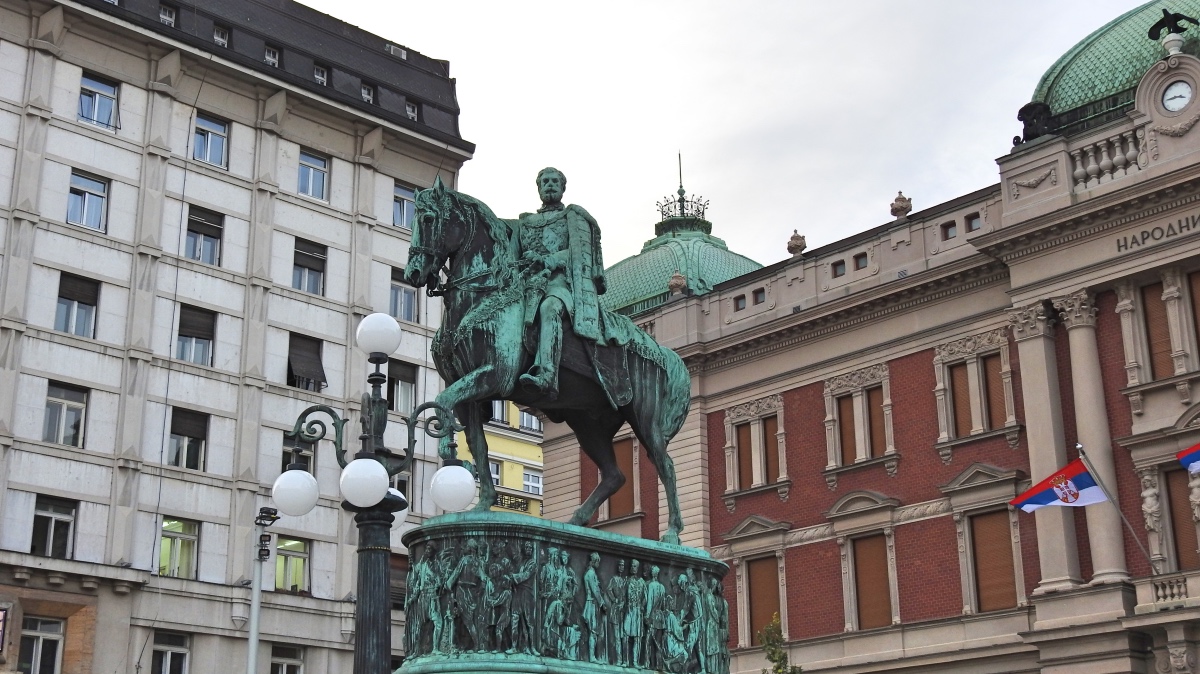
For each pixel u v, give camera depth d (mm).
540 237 11492
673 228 49312
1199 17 33094
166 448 35375
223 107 38969
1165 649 27984
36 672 31750
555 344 10961
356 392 39750
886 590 34156
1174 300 29719
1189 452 27391
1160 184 29578
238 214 38562
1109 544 29328
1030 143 32500
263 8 41125
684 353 39812
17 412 32969
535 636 10141
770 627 33344
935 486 33688
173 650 34219
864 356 36062
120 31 36781
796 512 36625
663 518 39250
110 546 33594
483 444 11102
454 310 11016
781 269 38562
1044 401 31281
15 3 35156
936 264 34781
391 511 11992
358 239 41125
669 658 11047
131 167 36594
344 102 41250
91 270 35125
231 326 37531
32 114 34906
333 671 36938
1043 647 29703
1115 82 33219
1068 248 31484
